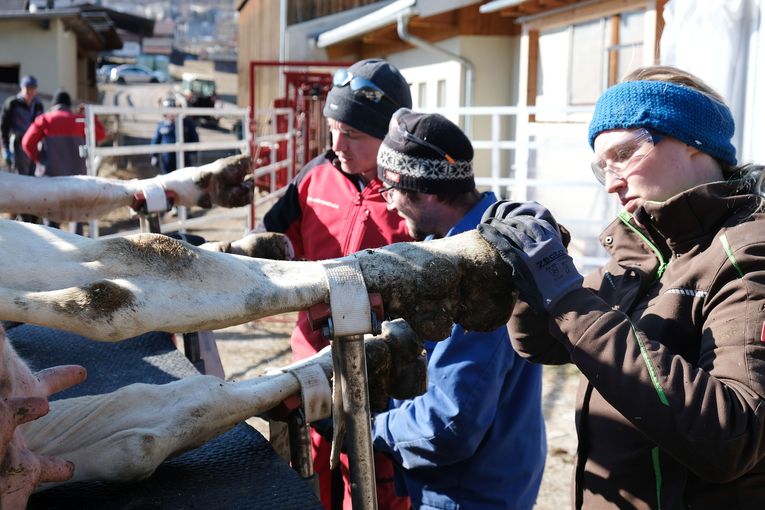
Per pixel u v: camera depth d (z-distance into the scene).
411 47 12.51
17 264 1.31
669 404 1.37
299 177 3.03
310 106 13.73
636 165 1.57
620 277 1.78
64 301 1.26
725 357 1.42
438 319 1.43
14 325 2.52
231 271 1.36
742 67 5.30
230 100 49.19
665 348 1.45
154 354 2.28
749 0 5.23
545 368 5.75
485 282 1.46
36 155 9.33
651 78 1.63
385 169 2.24
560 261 1.47
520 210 1.62
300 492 1.52
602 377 1.43
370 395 1.59
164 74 64.19
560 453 4.36
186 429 1.58
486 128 10.43
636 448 1.63
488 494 2.16
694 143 1.54
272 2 20.67
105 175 15.91
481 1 9.70
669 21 5.62
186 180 2.41
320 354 1.85
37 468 1.36
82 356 2.24
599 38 8.25
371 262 1.41
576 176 7.61
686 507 1.57
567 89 8.84
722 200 1.52
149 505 1.47
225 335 6.43
